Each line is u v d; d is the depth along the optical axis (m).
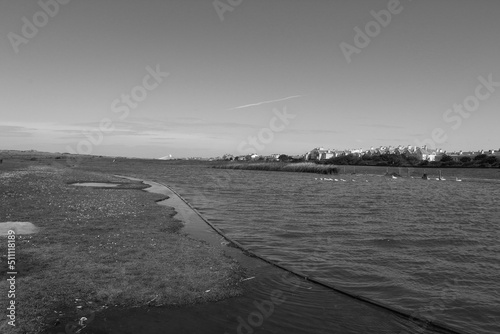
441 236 19.39
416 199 39.75
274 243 17.19
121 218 19.69
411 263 14.21
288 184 62.38
